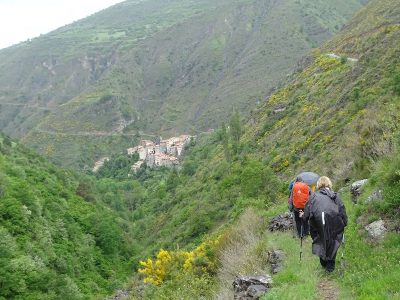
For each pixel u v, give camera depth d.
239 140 72.25
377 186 10.30
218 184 53.12
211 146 108.75
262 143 58.19
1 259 33.72
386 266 7.19
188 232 40.25
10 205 41.62
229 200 41.72
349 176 16.27
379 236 8.71
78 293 35.28
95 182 120.44
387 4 77.19
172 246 41.00
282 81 91.12
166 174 130.50
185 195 68.56
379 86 38.88
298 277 8.13
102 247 51.22
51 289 33.81
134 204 102.19
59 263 39.22
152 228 66.88
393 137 12.10
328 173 20.31
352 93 42.78
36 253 37.91
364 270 7.51
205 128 177.12
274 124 62.09
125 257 53.00
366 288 6.59
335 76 57.84
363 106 37.25
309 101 57.19
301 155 40.84
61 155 183.75
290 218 12.89
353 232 9.39
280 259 9.83
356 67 51.06
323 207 7.46
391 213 9.08
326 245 7.47
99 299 34.81
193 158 109.94
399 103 18.84
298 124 51.84
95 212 59.19
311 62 81.31
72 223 51.06
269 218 14.45
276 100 71.94
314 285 7.57
